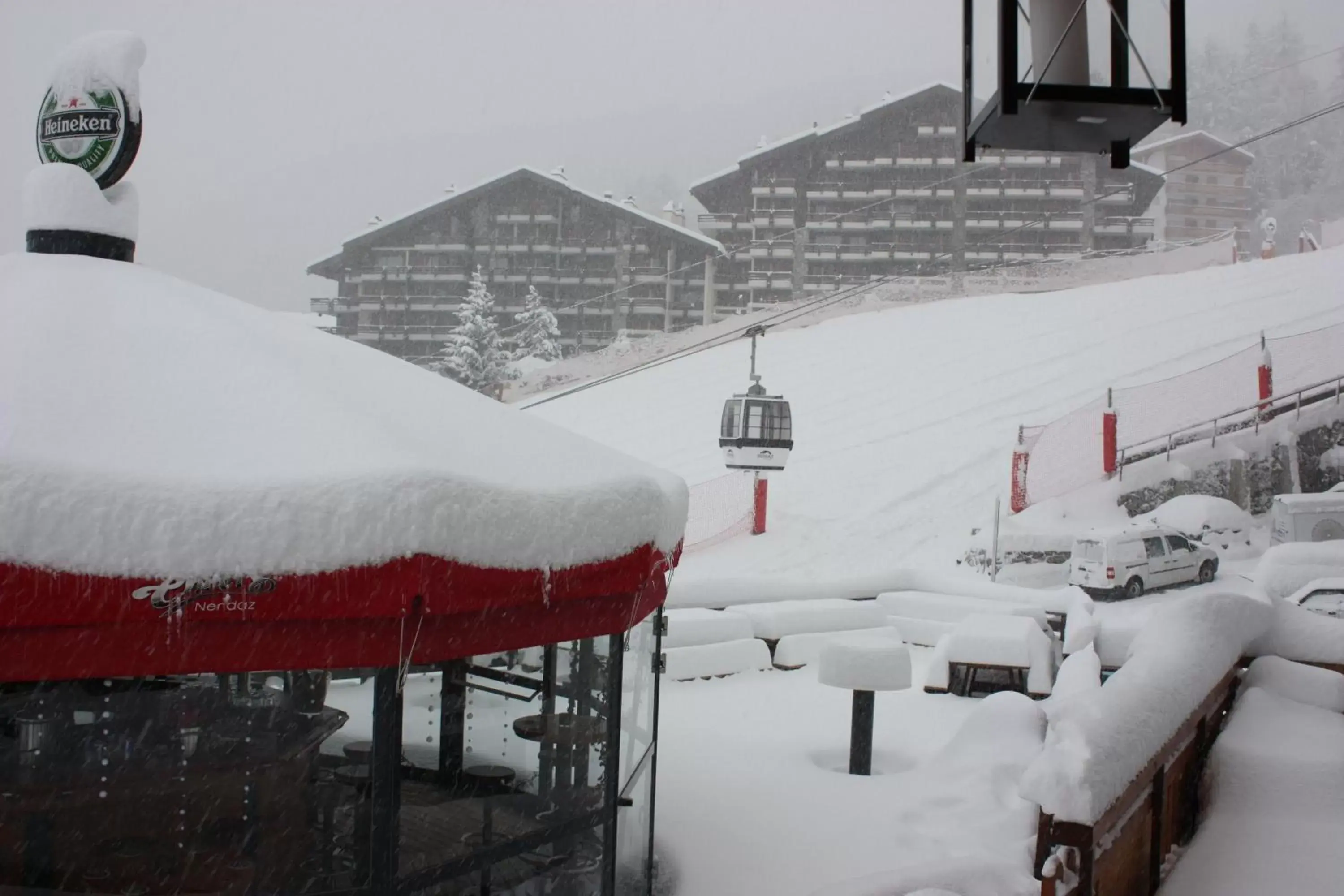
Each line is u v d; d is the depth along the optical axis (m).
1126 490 28.17
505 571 4.07
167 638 3.57
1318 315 40.59
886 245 64.50
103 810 4.20
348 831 4.49
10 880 4.10
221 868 4.25
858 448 34.22
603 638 5.25
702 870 6.12
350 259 64.38
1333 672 7.64
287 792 4.39
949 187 64.31
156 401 4.21
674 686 11.69
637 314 63.66
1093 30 3.77
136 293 5.21
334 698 4.60
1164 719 5.47
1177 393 33.91
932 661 11.76
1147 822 5.67
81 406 4.02
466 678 5.03
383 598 3.74
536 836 4.69
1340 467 28.61
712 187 67.12
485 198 64.06
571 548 4.34
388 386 5.37
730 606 14.31
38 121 5.94
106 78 5.82
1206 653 6.81
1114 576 22.11
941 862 4.73
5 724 4.21
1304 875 5.52
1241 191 81.94
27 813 4.13
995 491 29.75
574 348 63.75
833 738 9.57
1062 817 4.40
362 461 3.96
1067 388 37.16
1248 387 33.28
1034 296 52.06
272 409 4.33
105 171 5.81
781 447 27.06
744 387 43.34
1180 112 3.76
